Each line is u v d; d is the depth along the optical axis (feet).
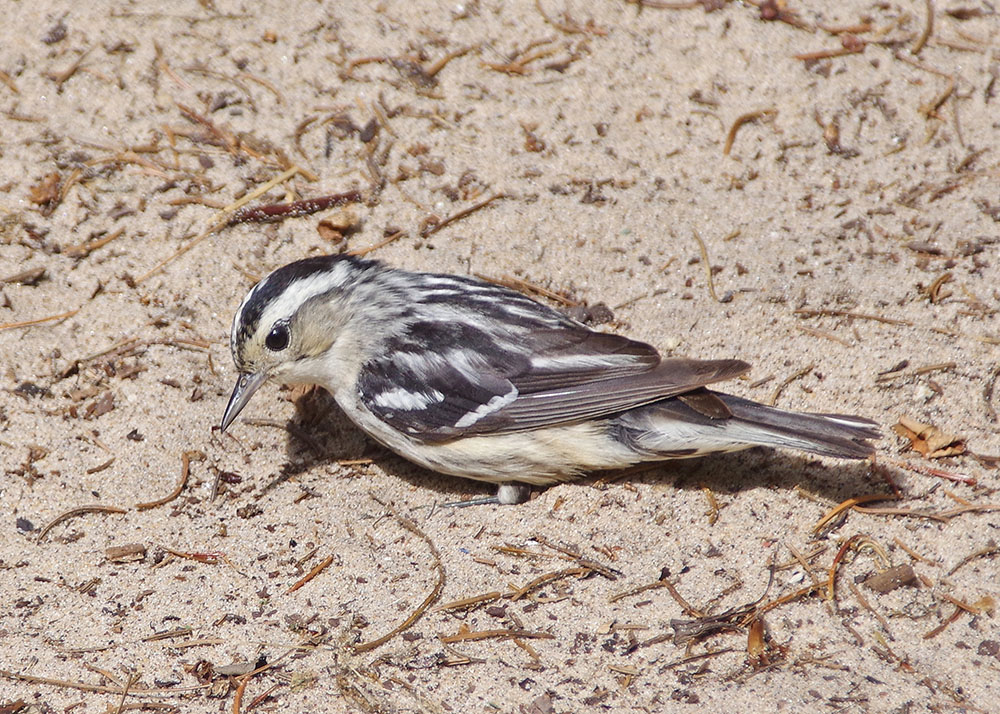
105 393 40.45
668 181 46.96
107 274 43.60
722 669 31.12
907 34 51.37
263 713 30.04
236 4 51.37
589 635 32.27
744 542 35.17
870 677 30.78
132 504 37.91
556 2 52.03
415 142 47.93
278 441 40.29
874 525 35.50
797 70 49.98
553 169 47.26
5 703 30.42
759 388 40.45
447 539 36.37
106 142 47.19
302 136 47.93
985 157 47.52
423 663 31.55
